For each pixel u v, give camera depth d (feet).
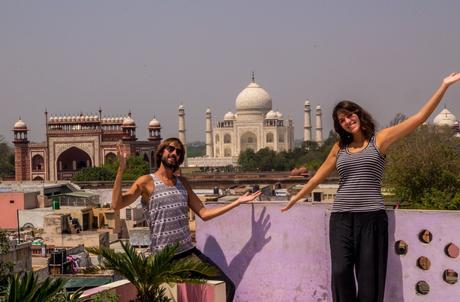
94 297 19.65
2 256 76.69
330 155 19.62
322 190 158.81
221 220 22.86
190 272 20.79
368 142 18.63
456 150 146.41
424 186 116.26
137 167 242.78
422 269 19.77
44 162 284.61
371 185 18.47
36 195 161.68
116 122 285.84
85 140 280.10
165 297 20.51
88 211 148.87
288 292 21.86
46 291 18.04
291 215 21.85
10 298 17.52
